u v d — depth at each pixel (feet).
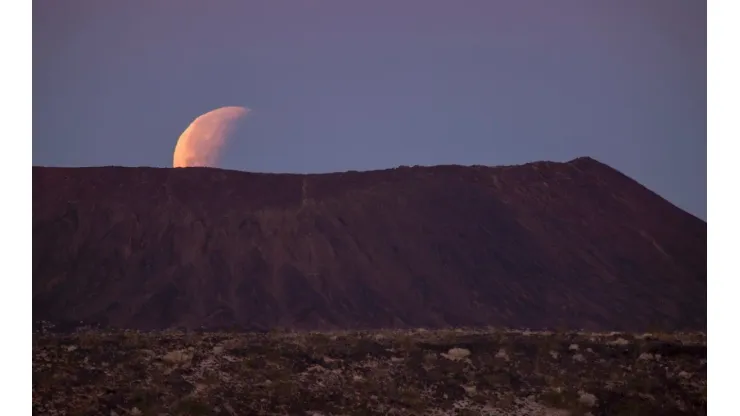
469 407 321.93
